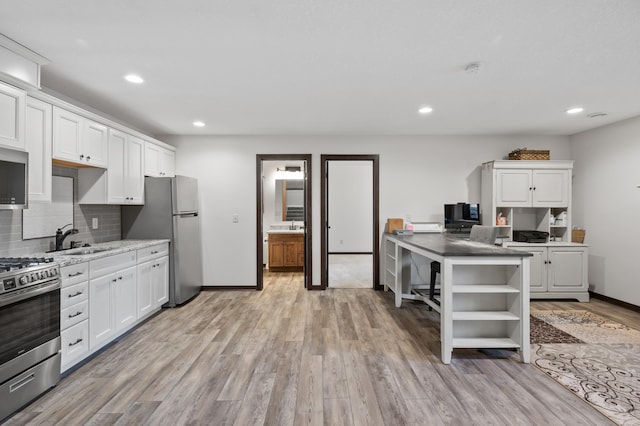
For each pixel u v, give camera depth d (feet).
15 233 8.91
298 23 6.51
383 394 7.22
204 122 13.99
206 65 8.41
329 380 7.80
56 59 8.04
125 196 12.19
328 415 6.49
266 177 23.45
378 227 16.47
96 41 7.18
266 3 5.85
